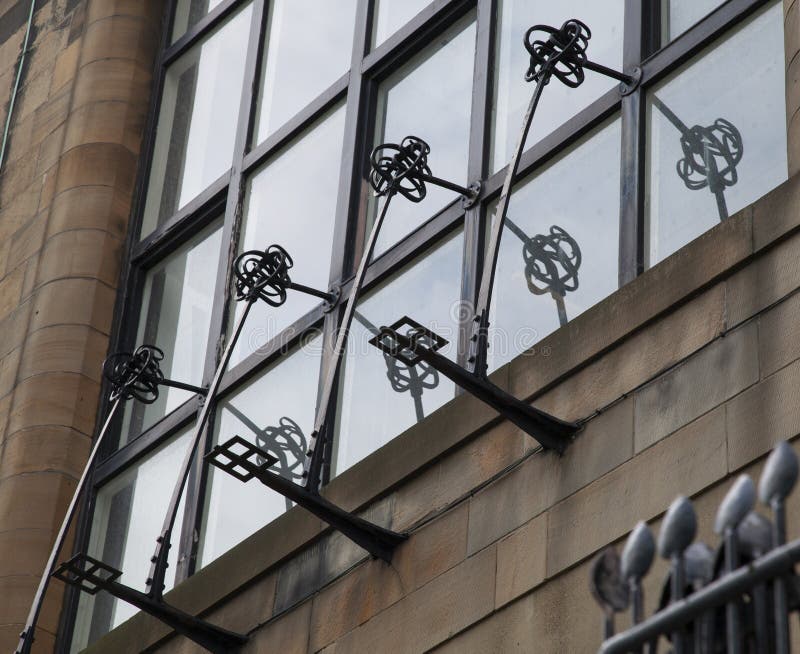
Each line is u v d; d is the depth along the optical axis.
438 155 17.06
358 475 14.59
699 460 11.33
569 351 12.95
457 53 17.66
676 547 6.76
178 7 23.55
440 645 12.79
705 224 13.36
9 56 25.17
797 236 11.45
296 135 19.62
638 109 14.45
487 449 13.37
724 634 7.03
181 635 15.92
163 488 18.73
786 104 12.69
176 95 22.52
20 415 20.30
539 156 15.37
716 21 14.19
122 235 21.69
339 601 14.14
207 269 20.25
